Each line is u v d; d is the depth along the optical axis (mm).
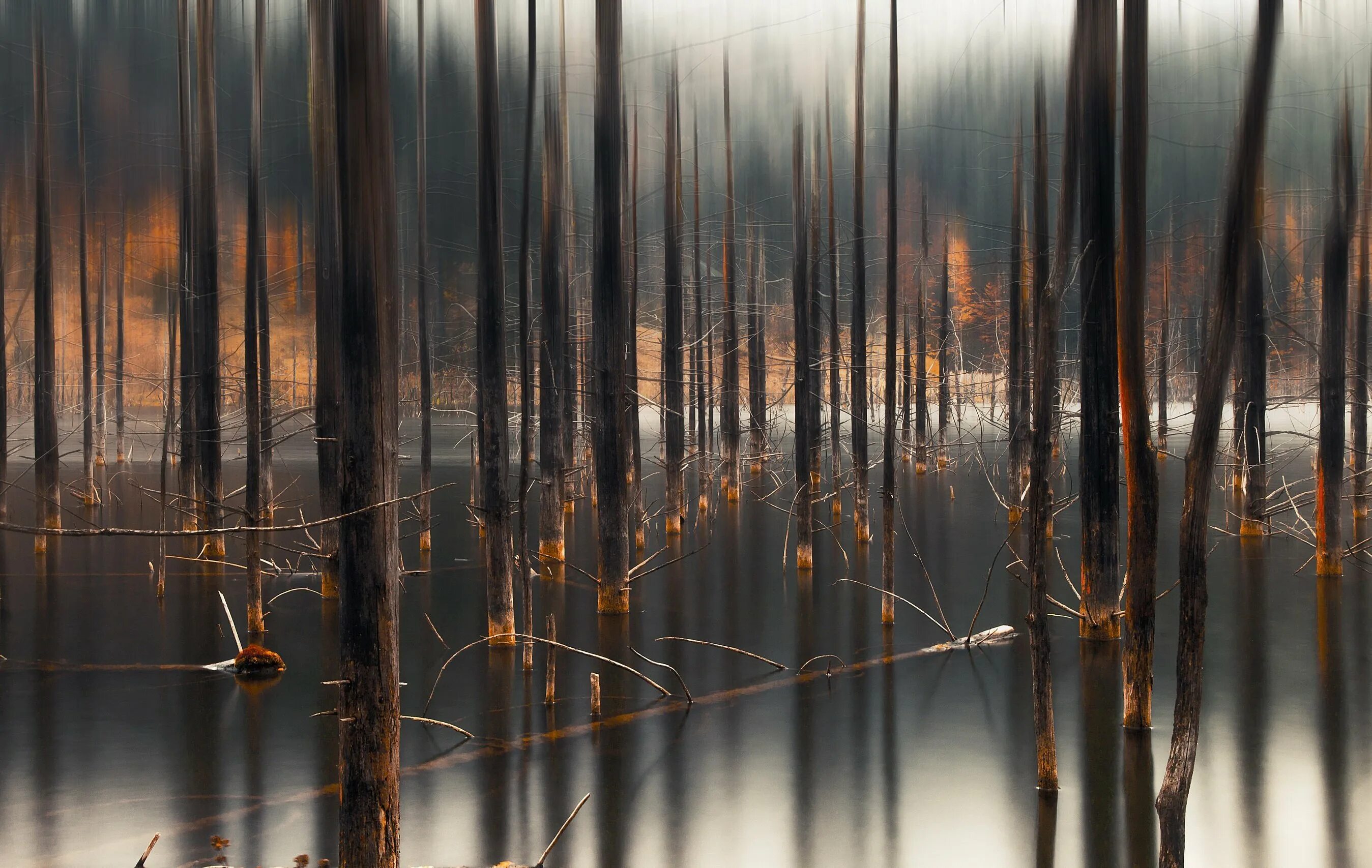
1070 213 11164
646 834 10141
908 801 10898
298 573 24250
